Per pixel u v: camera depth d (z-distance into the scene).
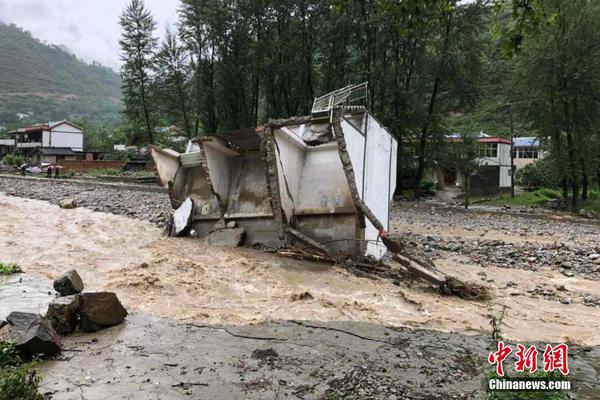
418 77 39.81
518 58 39.09
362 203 12.52
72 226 17.52
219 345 6.70
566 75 35.38
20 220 18.38
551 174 40.78
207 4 42.19
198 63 46.84
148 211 22.39
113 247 13.85
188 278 10.52
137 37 53.91
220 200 15.64
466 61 38.50
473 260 15.23
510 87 42.00
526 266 14.41
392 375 5.90
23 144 86.19
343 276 11.63
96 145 92.69
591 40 34.38
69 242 14.40
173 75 50.69
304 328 7.64
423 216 29.44
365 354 6.60
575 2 34.97
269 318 8.11
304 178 14.55
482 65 40.03
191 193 17.08
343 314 8.55
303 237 13.46
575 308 9.96
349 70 40.69
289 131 13.84
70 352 6.23
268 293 9.77
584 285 12.11
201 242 15.22
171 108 52.09
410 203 36.88
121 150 73.56
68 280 8.00
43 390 5.11
